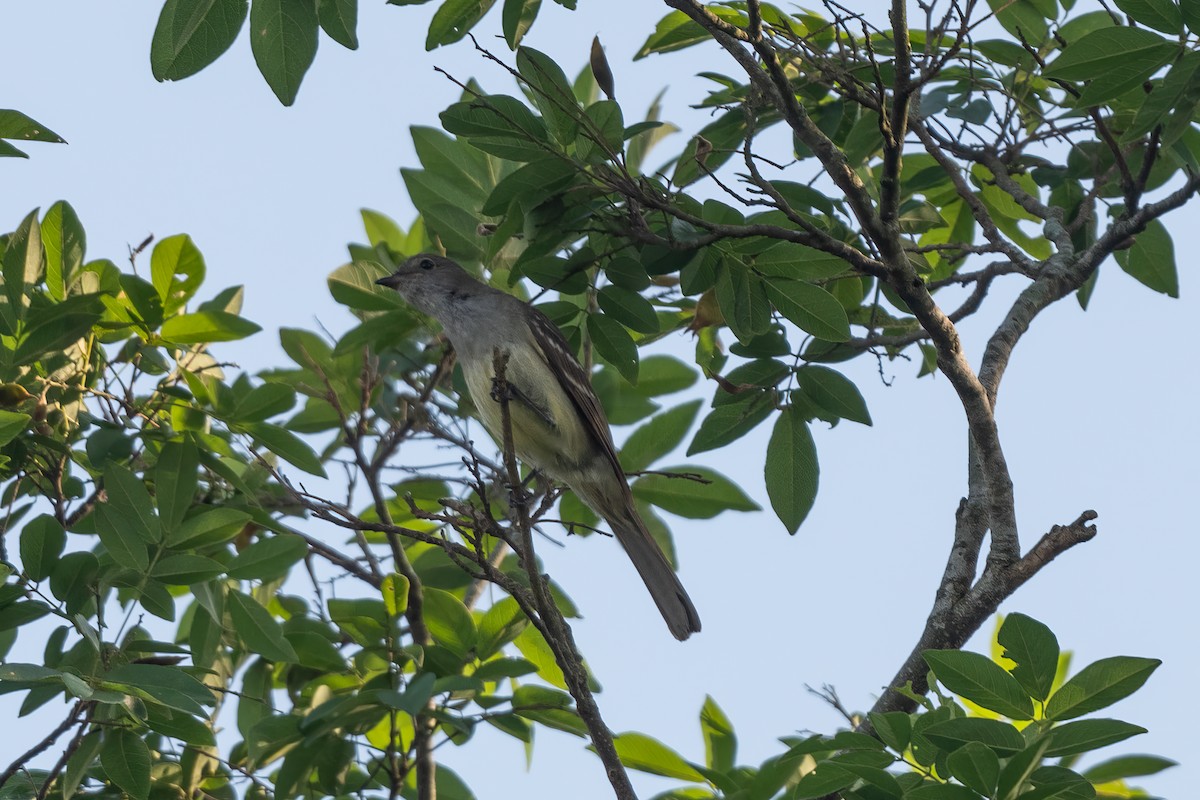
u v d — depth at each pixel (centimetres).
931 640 970
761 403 1097
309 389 1195
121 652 931
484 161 1216
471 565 1211
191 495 986
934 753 743
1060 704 720
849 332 1014
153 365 1119
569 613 1169
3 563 935
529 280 1091
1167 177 1248
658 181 1034
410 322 1238
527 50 950
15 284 1017
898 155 904
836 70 1016
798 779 891
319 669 1097
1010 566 980
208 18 808
